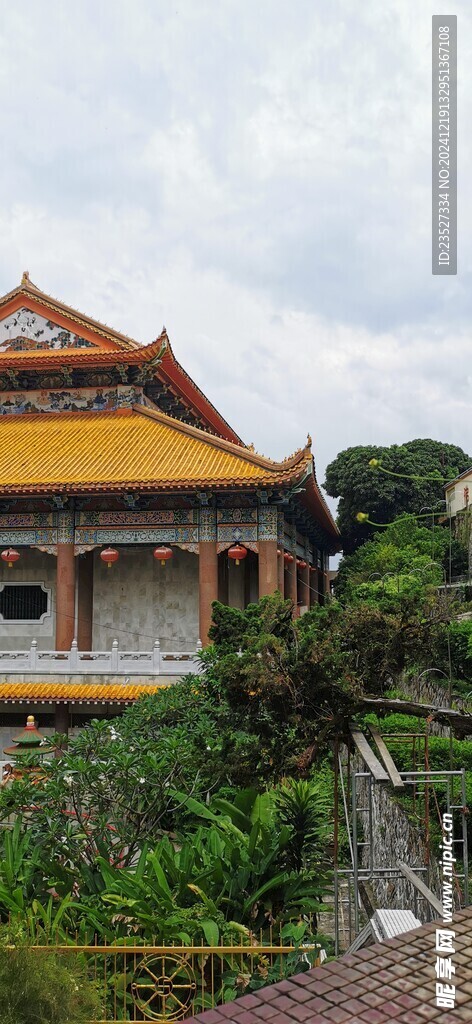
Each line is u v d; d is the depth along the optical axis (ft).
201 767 57.41
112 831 59.77
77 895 55.93
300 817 58.44
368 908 62.85
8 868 53.88
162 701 75.51
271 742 52.31
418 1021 18.98
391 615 53.93
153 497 121.70
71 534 123.24
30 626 136.56
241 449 122.93
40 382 147.13
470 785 56.80
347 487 276.82
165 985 43.11
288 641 56.90
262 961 44.47
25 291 149.28
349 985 20.86
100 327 145.48
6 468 123.03
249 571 141.49
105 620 135.54
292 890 53.47
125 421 140.77
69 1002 34.50
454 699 85.92
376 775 42.11
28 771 60.39
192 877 53.26
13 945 37.42
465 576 142.92
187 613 134.72
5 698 107.04
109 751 59.93
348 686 49.21
